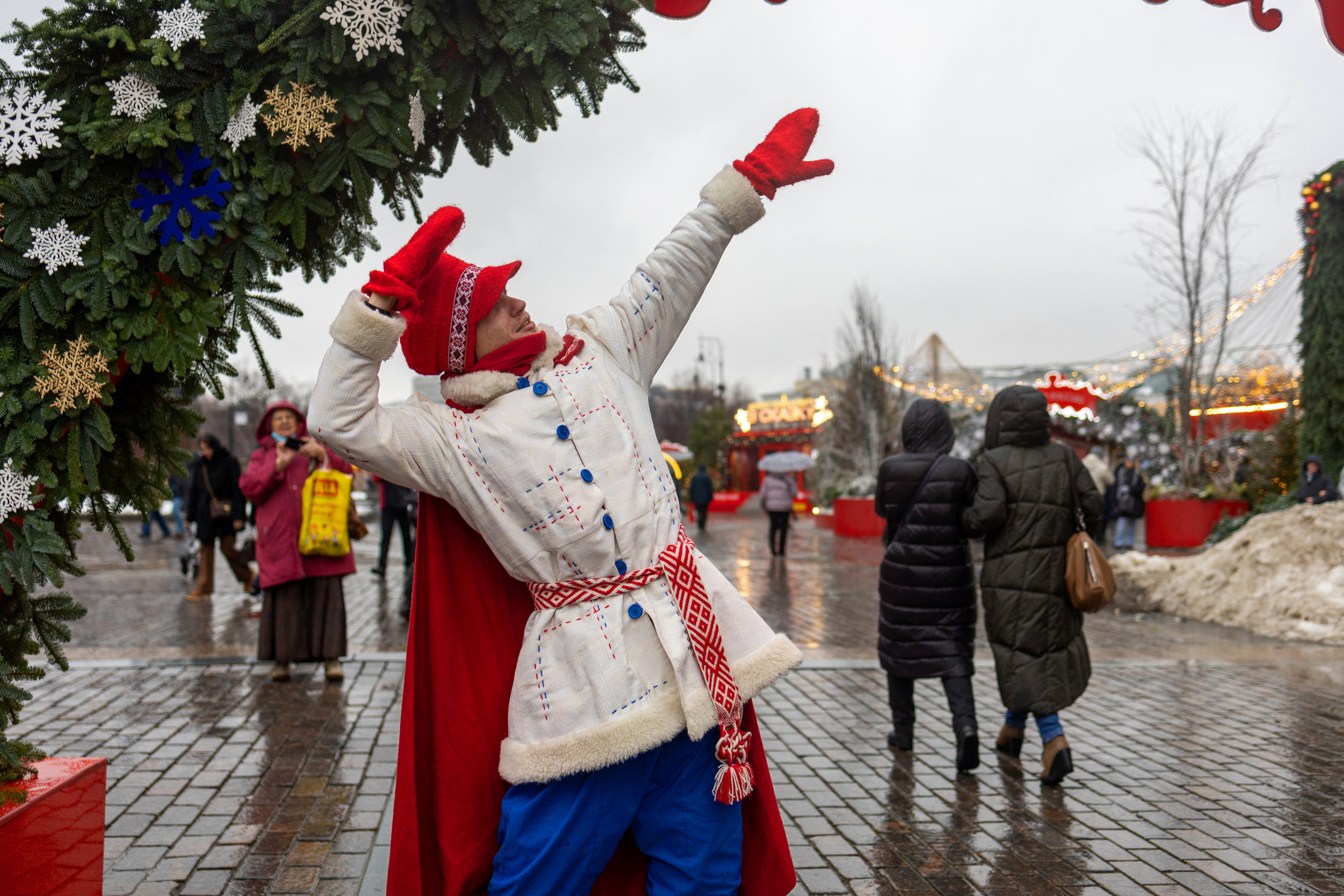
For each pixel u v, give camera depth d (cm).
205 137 207
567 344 204
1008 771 441
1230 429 2277
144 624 834
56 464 211
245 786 399
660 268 211
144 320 207
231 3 201
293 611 588
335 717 509
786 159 212
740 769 184
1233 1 317
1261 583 904
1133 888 316
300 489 592
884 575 470
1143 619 945
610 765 185
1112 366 2119
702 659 186
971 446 1975
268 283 216
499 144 254
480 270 197
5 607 218
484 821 204
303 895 298
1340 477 1216
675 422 5225
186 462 254
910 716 471
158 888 302
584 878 191
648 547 194
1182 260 1661
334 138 212
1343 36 312
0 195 198
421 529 208
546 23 213
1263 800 402
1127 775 436
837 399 2588
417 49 211
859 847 349
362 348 181
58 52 204
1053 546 428
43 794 214
